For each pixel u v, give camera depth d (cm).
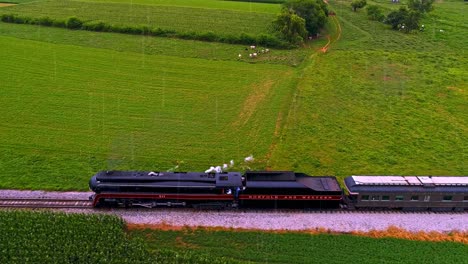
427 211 5053
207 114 7262
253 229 4688
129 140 6406
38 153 6003
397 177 5125
